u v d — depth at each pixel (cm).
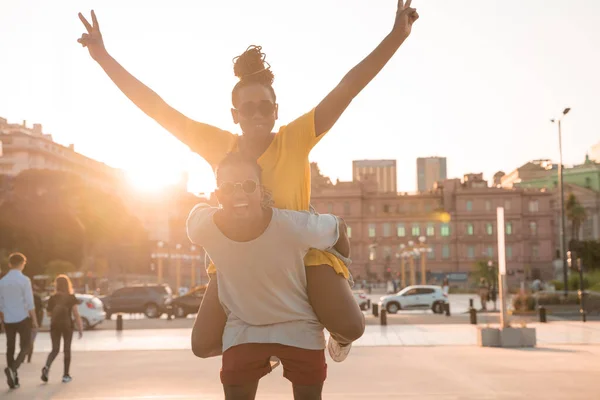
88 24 298
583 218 10738
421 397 927
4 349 1773
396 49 268
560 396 929
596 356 1445
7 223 6353
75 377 1193
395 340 1928
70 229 6712
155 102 294
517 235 12838
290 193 271
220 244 256
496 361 1366
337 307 270
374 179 13875
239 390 276
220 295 274
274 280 261
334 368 1274
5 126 11000
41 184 6781
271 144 276
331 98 268
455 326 2503
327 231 262
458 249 12850
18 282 1068
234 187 244
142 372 1260
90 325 2684
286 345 271
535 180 16100
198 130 289
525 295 3994
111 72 295
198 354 289
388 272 11619
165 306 3706
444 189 13338
